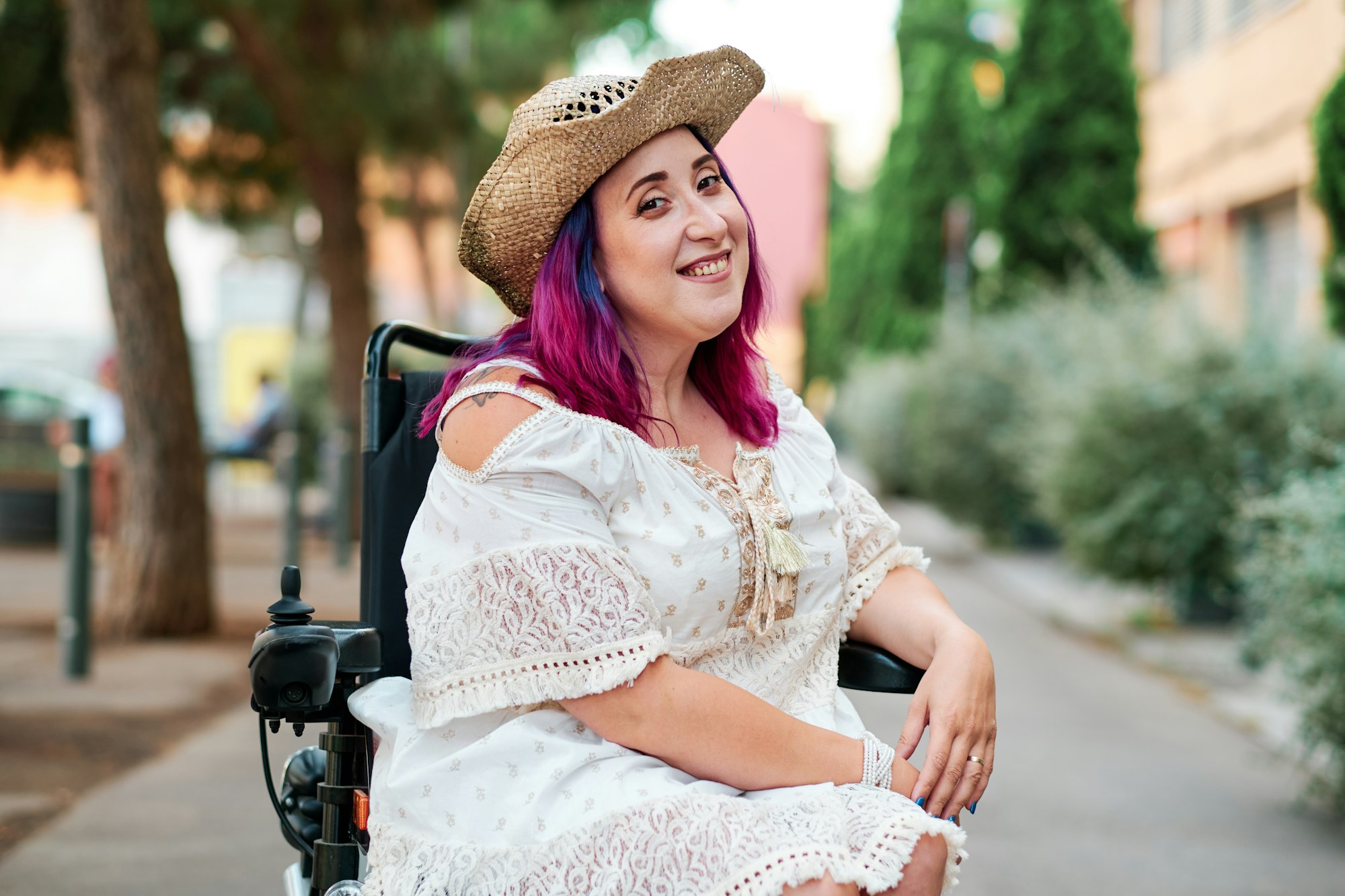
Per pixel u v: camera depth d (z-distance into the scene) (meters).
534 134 1.76
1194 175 14.28
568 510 1.70
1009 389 11.98
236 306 24.23
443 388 1.85
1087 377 8.16
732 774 1.69
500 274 1.93
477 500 1.71
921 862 1.59
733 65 1.86
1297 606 4.23
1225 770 4.68
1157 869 3.58
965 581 10.23
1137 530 7.66
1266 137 12.24
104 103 6.39
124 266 6.58
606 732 1.69
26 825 3.77
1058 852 3.72
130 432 6.68
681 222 1.81
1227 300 8.66
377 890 1.67
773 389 2.12
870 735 1.88
